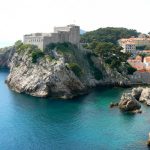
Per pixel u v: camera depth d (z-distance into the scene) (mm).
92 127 139500
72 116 157125
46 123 145625
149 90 188375
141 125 142000
